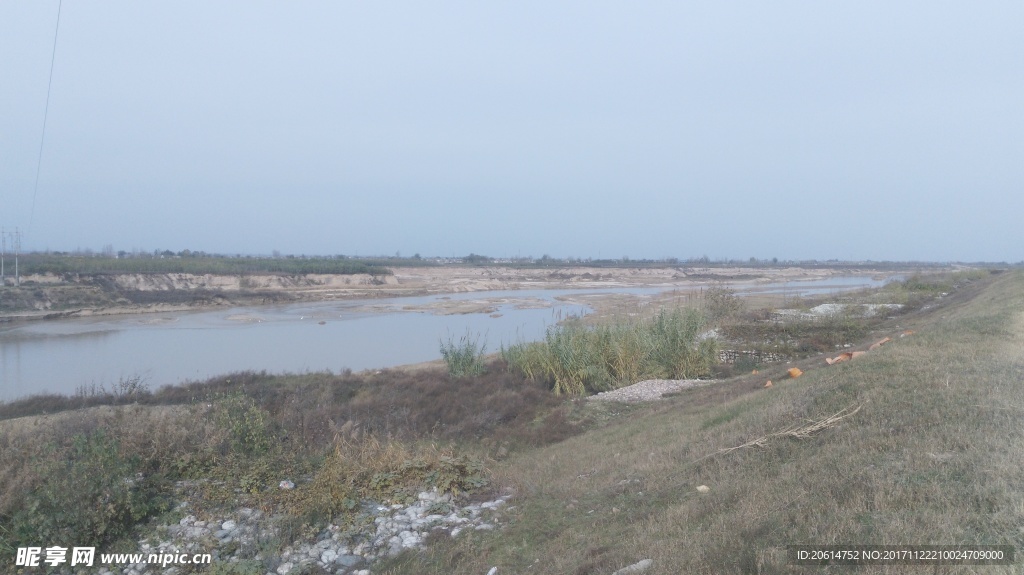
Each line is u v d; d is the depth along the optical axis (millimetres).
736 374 21562
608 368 21406
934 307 37125
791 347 25484
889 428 7527
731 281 113750
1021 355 11109
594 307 62719
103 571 6426
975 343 12766
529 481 9547
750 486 6750
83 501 6781
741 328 29281
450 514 8070
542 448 13914
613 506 7656
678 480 7949
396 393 19609
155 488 7750
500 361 24094
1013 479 5438
